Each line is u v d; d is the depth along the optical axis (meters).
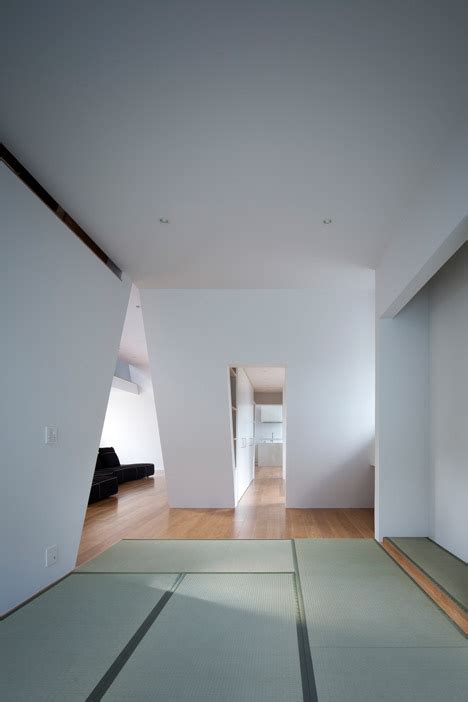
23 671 2.06
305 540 4.55
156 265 4.47
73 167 2.84
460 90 2.18
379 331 4.35
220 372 5.91
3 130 2.49
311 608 2.80
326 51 1.95
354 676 2.02
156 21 1.80
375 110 2.32
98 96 2.23
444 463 3.89
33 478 2.99
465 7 1.72
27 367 2.89
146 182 3.00
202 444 6.35
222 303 5.38
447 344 3.88
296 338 5.68
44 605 2.83
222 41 1.90
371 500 6.59
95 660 2.16
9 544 2.75
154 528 5.24
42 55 1.98
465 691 1.91
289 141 2.58
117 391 11.36
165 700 1.84
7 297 2.66
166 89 2.18
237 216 3.48
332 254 4.19
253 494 8.00
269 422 14.82
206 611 2.75
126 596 2.99
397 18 1.78
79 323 3.57
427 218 2.96
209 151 2.67
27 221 2.82
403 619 2.63
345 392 5.97
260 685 1.95
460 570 3.27
